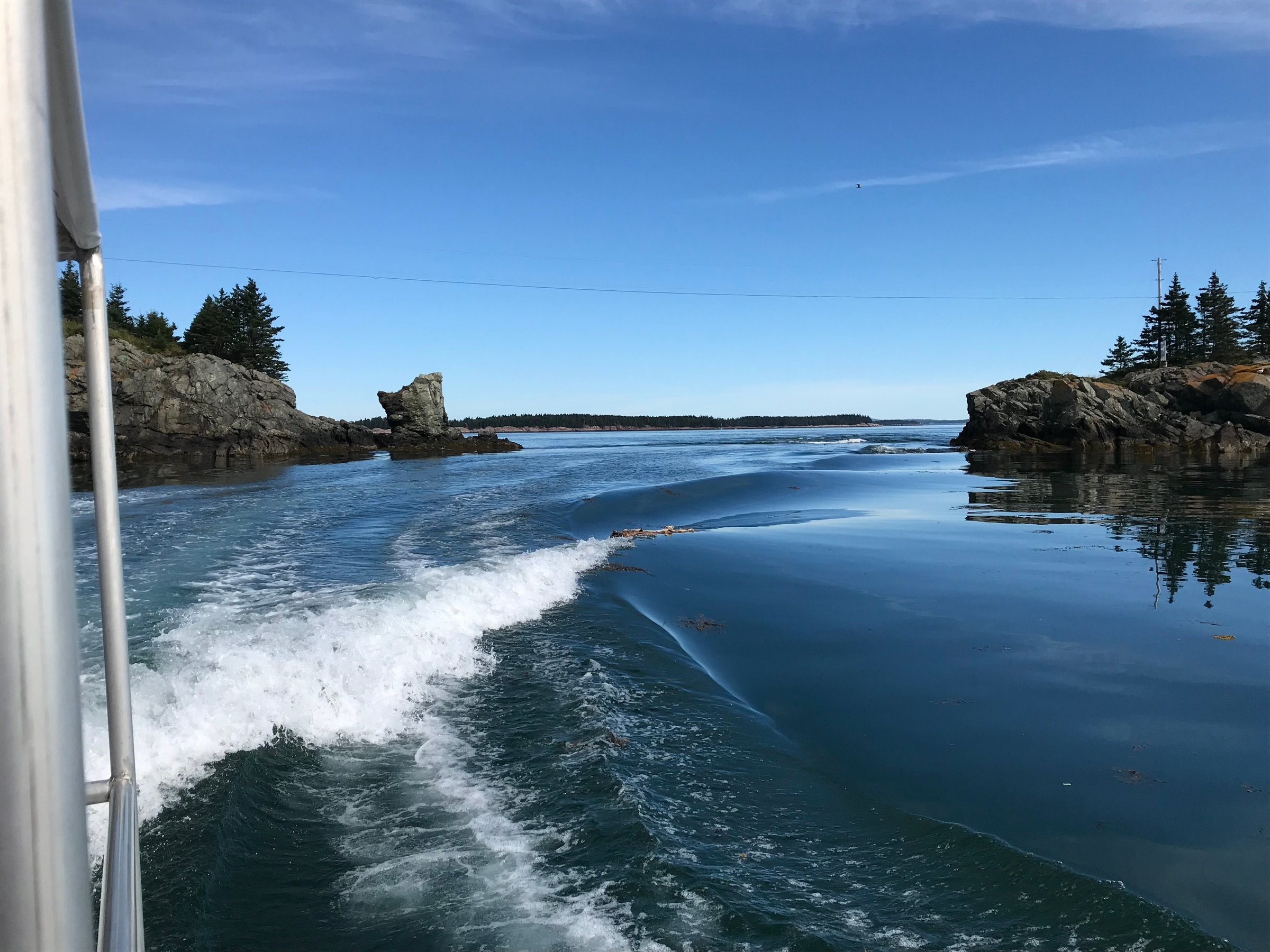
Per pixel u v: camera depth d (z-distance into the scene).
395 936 4.18
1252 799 5.51
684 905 4.38
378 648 8.03
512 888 4.54
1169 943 4.05
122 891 1.41
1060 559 13.92
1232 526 17.34
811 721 6.95
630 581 12.55
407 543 15.88
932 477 32.31
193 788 5.59
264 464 45.69
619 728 6.68
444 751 6.27
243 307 83.25
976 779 5.84
